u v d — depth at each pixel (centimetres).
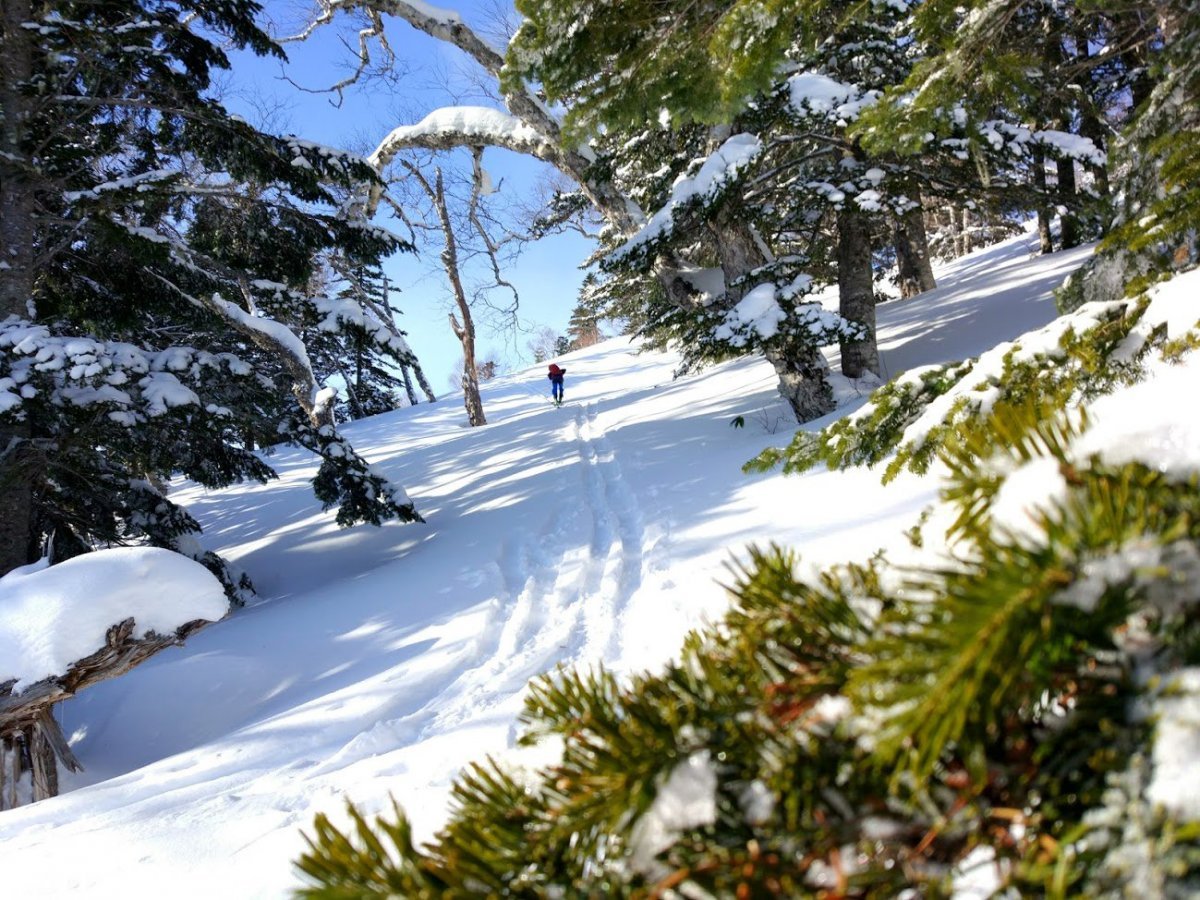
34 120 727
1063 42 794
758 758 35
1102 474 35
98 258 850
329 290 1562
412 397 3334
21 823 344
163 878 259
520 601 591
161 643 362
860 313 1081
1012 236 2486
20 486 675
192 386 782
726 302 988
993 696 29
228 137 820
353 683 495
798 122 855
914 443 164
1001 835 32
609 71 520
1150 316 137
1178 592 30
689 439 1070
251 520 1373
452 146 1180
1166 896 26
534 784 44
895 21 914
